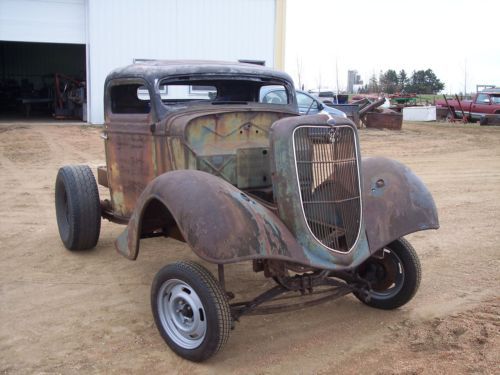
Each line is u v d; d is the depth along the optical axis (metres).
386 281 4.65
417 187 4.42
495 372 3.61
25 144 14.34
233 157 4.54
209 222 3.45
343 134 4.06
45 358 3.81
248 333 4.26
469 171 12.36
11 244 6.38
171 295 3.90
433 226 4.26
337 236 3.97
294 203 3.80
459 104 27.55
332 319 4.54
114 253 6.11
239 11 19.03
